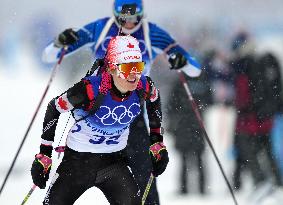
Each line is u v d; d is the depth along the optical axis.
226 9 74.56
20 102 54.31
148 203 17.53
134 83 13.64
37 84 64.38
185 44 47.84
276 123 28.00
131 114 14.27
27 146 37.53
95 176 14.85
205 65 28.52
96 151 14.76
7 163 33.09
